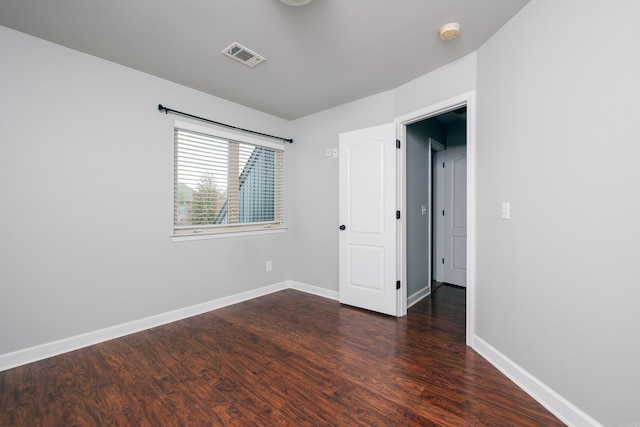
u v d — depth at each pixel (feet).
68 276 7.30
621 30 4.04
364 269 10.34
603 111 4.28
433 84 8.37
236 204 11.18
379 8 5.74
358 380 5.99
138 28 6.43
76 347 7.36
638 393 3.83
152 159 8.79
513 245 6.08
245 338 7.98
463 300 11.68
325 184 11.97
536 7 5.46
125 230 8.25
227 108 10.71
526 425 4.73
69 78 7.29
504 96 6.35
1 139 6.43
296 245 13.10
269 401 5.33
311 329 8.61
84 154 7.54
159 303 8.96
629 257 3.94
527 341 5.66
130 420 4.85
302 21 6.17
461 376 6.13
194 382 5.92
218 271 10.53
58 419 4.86
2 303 6.44
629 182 3.94
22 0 5.50
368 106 10.43
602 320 4.28
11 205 6.56
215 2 5.57
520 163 5.90
